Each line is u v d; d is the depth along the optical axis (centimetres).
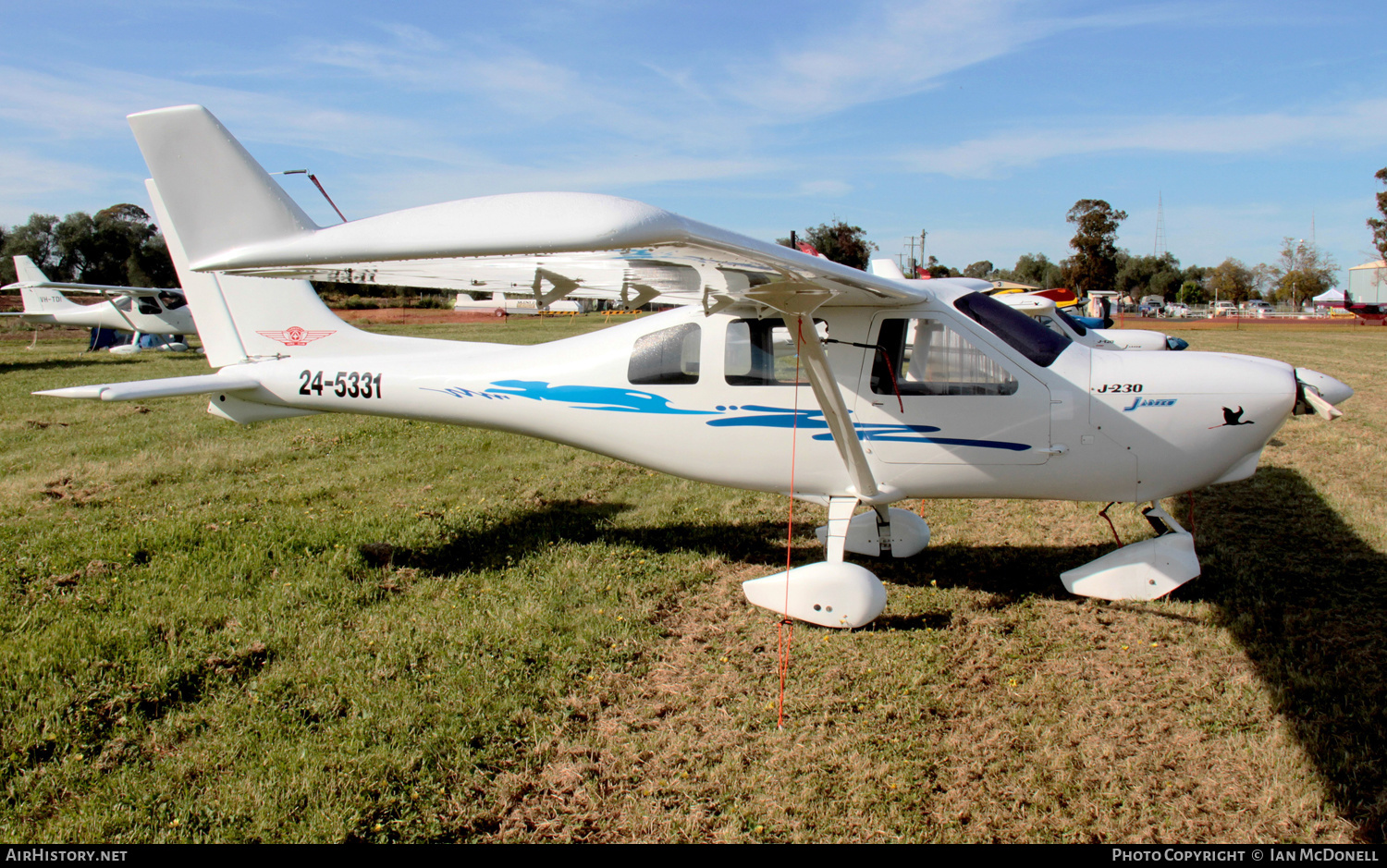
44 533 523
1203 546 512
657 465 471
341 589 431
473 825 252
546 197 235
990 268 6141
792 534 554
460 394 484
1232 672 346
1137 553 422
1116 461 412
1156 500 453
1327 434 875
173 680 328
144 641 360
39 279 2222
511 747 292
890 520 502
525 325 3484
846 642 381
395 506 618
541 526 564
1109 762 284
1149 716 312
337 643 365
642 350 454
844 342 425
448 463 780
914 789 270
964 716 315
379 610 408
